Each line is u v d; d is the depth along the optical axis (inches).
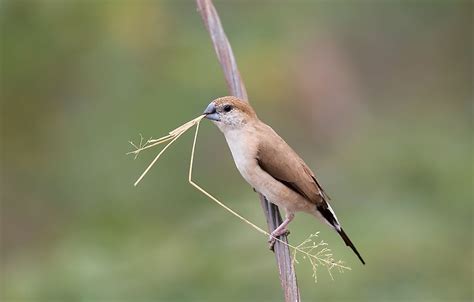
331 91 670.5
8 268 530.6
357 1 685.9
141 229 524.7
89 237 514.6
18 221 588.4
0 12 573.9
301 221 474.0
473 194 533.6
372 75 709.3
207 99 569.3
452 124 641.0
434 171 559.2
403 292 458.9
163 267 468.1
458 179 548.4
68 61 593.3
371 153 593.3
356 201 555.5
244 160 333.7
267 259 465.1
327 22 679.1
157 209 553.0
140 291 458.9
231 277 455.8
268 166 330.6
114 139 571.5
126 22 593.0
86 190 569.0
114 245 501.4
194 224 509.4
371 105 698.8
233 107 330.6
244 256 469.4
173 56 593.0
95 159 571.5
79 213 561.3
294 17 641.0
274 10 631.2
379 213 518.0
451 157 573.9
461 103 724.7
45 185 585.9
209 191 561.9
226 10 621.6
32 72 588.1
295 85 638.5
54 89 594.2
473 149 581.9
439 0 714.8
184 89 572.4
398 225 498.0
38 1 577.3
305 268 452.4
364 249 472.4
